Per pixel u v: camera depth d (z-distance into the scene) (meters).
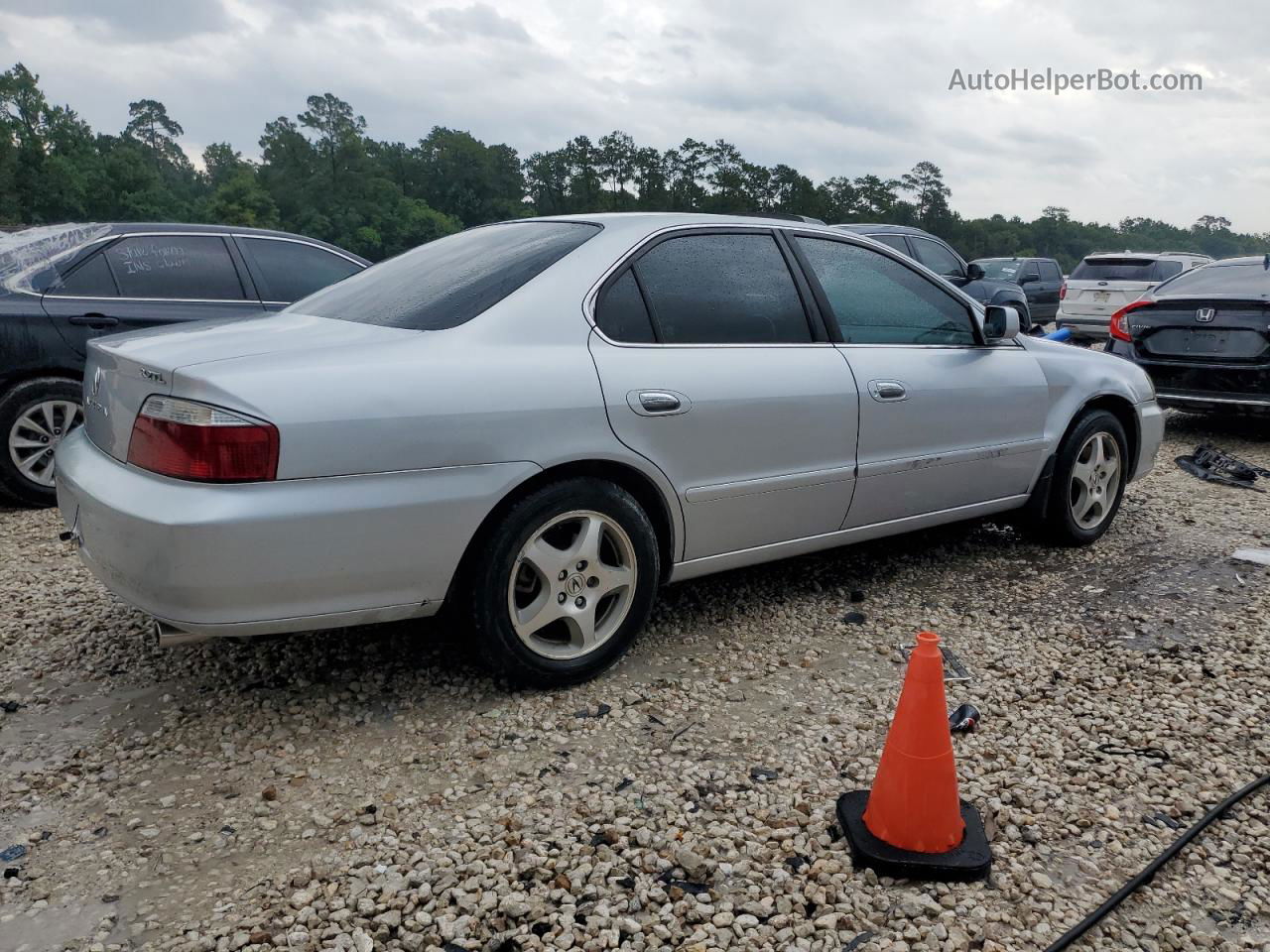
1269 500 6.19
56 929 2.16
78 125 112.62
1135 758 2.96
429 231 130.25
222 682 3.35
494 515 3.04
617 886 2.32
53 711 3.15
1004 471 4.57
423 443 2.82
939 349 4.30
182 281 5.99
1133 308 8.30
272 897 2.27
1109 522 5.18
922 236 11.95
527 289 3.20
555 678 3.26
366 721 3.10
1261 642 3.82
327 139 129.38
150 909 2.23
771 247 3.85
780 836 2.52
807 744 3.01
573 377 3.12
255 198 115.62
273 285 6.30
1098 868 2.44
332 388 2.71
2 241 5.74
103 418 3.02
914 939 2.17
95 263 5.76
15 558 4.68
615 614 3.39
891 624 4.00
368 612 2.87
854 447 3.90
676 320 3.47
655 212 3.68
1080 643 3.82
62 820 2.57
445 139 145.12
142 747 2.94
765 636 3.85
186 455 2.60
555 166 142.12
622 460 3.22
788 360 3.70
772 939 2.16
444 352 2.96
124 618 3.90
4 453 5.50
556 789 2.73
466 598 3.07
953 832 2.42
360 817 2.59
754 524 3.69
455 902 2.26
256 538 2.60
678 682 3.42
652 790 2.72
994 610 4.18
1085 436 4.87
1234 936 2.21
